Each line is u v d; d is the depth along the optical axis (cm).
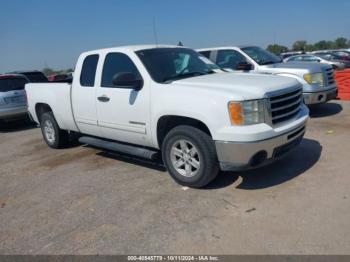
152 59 534
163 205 436
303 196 421
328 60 2367
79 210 448
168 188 488
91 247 360
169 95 472
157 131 503
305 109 516
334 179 461
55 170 625
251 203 418
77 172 600
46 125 771
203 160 448
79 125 653
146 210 428
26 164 686
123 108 541
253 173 507
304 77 827
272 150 431
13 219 445
